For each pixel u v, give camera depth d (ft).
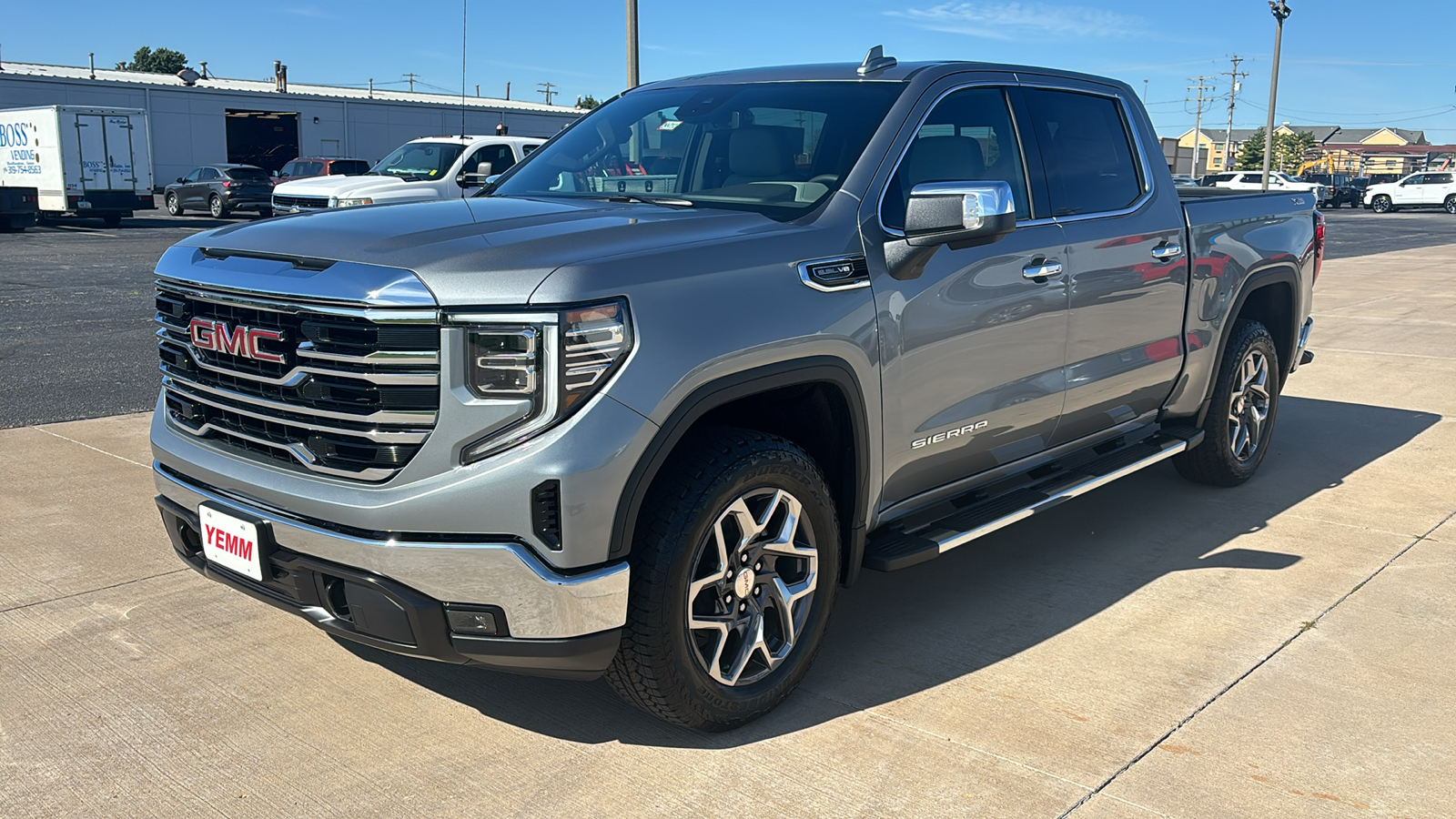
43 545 14.62
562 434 8.64
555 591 8.70
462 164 51.49
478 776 9.39
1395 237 96.17
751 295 9.75
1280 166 383.45
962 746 9.91
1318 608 13.15
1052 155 13.79
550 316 8.56
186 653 11.66
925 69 12.66
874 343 10.80
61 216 104.42
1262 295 18.75
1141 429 16.19
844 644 12.14
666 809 8.92
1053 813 8.88
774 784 9.30
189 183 108.88
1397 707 10.69
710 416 10.87
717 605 9.93
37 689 10.84
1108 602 13.37
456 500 8.68
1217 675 11.35
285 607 9.78
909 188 11.75
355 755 9.72
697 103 13.41
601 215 10.71
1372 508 17.20
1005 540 15.71
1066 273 13.26
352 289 8.78
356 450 9.10
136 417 22.11
